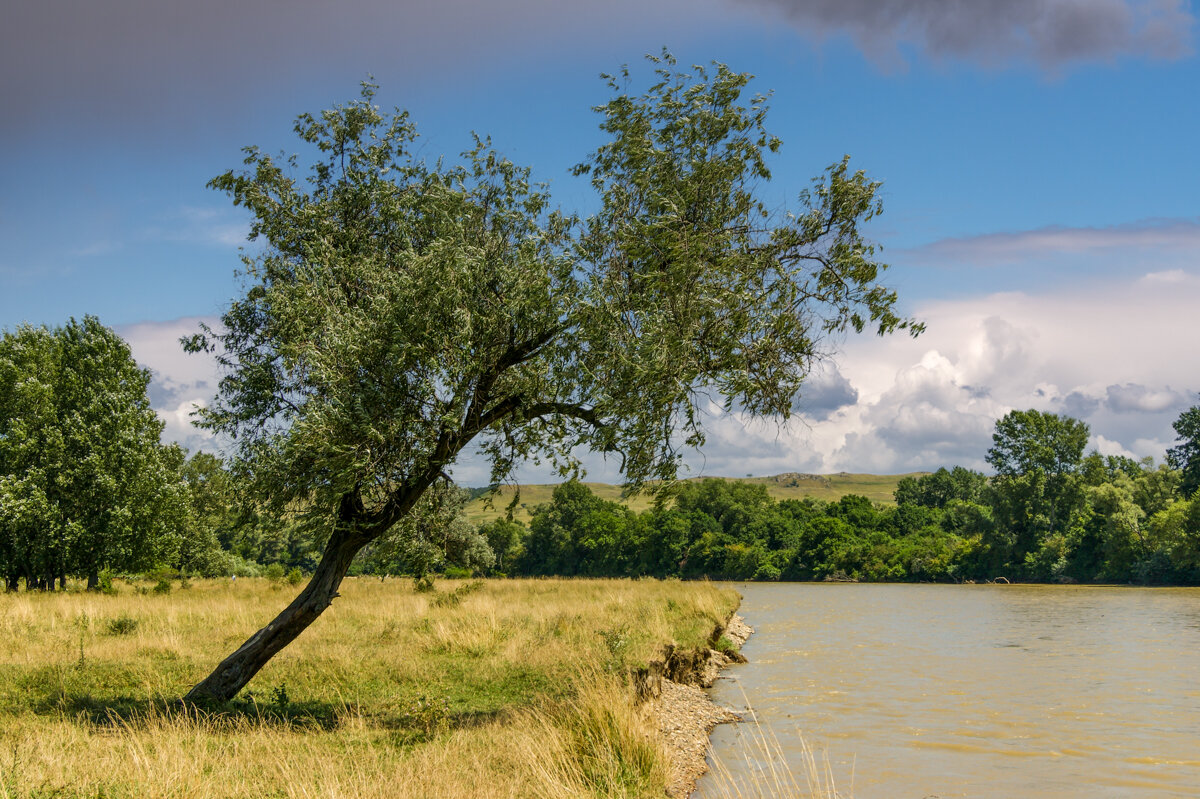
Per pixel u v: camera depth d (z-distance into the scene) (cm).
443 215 1248
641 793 867
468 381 1184
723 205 1163
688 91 1150
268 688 1387
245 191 1338
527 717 1052
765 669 2378
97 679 1373
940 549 9694
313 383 1208
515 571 12219
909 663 2509
